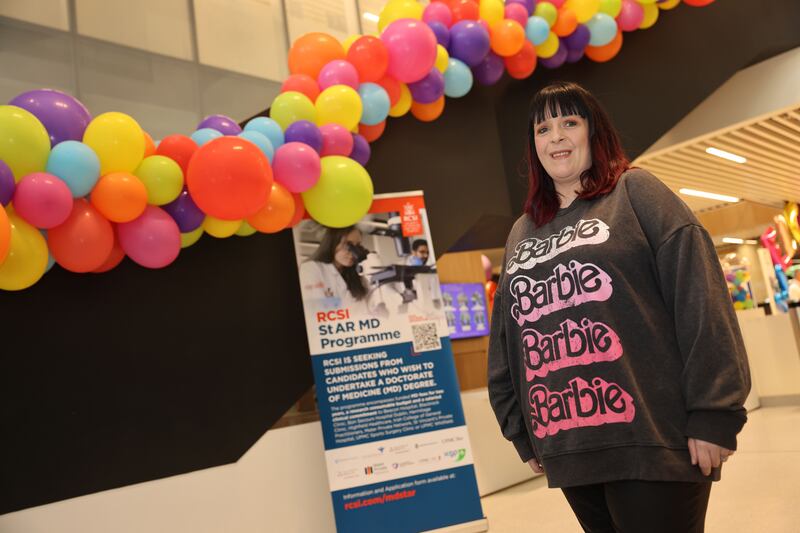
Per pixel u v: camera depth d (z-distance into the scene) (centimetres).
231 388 352
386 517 342
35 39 366
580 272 120
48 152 264
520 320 130
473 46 413
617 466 111
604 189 126
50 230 272
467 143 471
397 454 352
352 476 343
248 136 317
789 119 580
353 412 352
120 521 312
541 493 434
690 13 486
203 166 287
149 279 343
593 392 115
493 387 143
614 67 496
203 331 352
